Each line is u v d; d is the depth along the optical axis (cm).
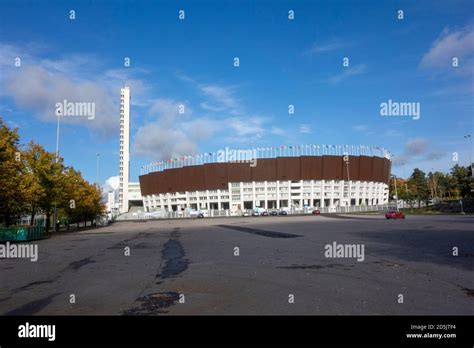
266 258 1537
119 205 16412
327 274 1131
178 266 1394
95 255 1886
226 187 14525
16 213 3709
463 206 7550
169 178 15550
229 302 825
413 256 1455
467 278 1004
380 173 15588
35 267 1488
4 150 3169
